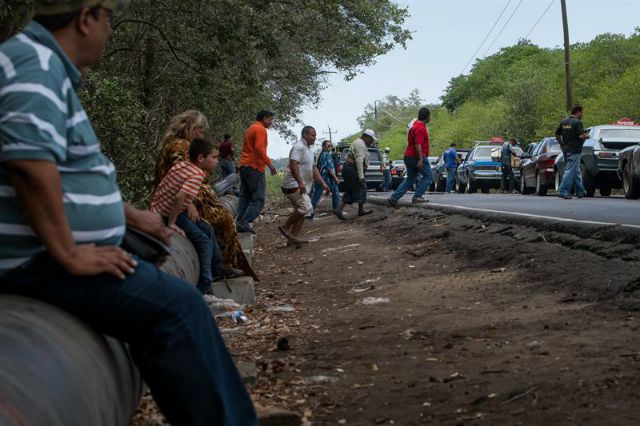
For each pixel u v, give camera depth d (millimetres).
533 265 8711
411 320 7016
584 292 7102
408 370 5266
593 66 73438
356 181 20078
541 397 4328
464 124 85188
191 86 17406
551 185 25969
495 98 90750
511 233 10906
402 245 12984
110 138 12688
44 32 2637
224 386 2824
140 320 2691
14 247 2561
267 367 5605
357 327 6988
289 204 32875
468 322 6590
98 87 12156
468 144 81312
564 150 20766
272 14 19500
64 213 2521
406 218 16953
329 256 13117
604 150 22578
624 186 20078
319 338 6656
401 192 19047
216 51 17016
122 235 2834
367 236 15484
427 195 28922
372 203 24891
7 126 2424
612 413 3963
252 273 8969
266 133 13844
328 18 24859
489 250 10156
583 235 9375
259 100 26250
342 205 20188
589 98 63156
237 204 15523
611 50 73125
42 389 2125
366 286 9492
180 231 7531
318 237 16891
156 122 17516
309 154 15008
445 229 13359
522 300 7223
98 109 12086
